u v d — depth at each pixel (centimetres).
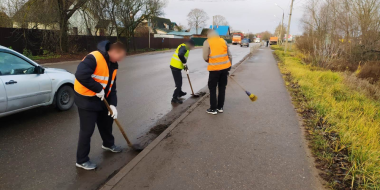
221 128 410
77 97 286
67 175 296
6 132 412
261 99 603
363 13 1547
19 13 1647
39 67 462
